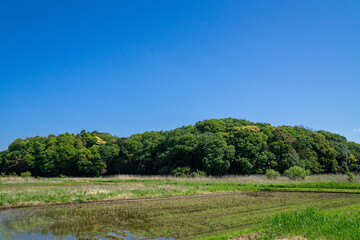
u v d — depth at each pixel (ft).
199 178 120.06
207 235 36.45
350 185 97.04
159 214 50.29
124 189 80.18
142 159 167.53
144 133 198.49
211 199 69.62
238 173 151.02
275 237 30.73
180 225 41.96
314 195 80.12
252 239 30.89
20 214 49.42
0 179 113.91
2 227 40.34
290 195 79.46
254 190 91.15
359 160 201.05
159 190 80.64
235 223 43.19
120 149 187.42
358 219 35.06
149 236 36.24
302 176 118.62
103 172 180.34
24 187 84.38
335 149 183.32
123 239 34.96
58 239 34.65
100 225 41.88
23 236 35.88
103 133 265.34
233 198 71.72
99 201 64.03
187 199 69.41
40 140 204.95
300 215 36.83
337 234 30.12
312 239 29.32
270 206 59.36
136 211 53.01
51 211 52.37
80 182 111.04
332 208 57.52
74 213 50.70
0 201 57.21
